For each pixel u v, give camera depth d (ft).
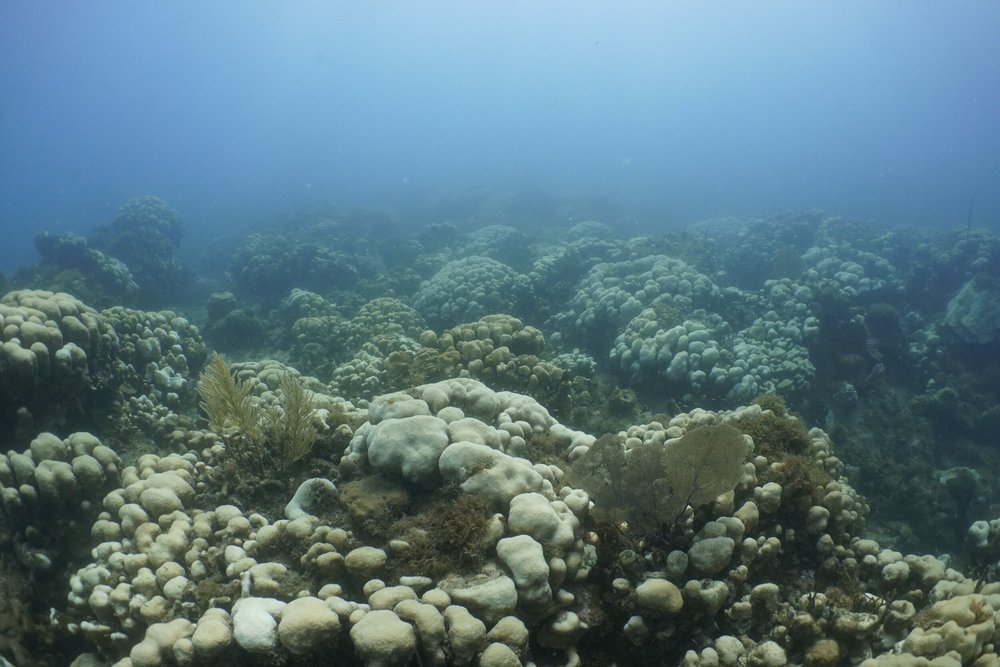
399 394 15.16
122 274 55.67
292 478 14.76
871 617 12.10
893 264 64.18
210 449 16.80
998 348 42.88
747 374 32.68
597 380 32.32
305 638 9.34
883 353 42.55
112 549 13.07
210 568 12.06
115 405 21.03
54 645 13.28
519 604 10.52
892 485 31.68
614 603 12.10
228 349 42.39
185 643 9.83
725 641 11.77
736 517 13.01
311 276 60.18
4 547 14.47
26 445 17.99
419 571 10.82
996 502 32.60
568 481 13.99
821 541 14.05
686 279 41.52
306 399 15.52
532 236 96.12
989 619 11.23
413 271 63.26
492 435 13.79
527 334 26.45
